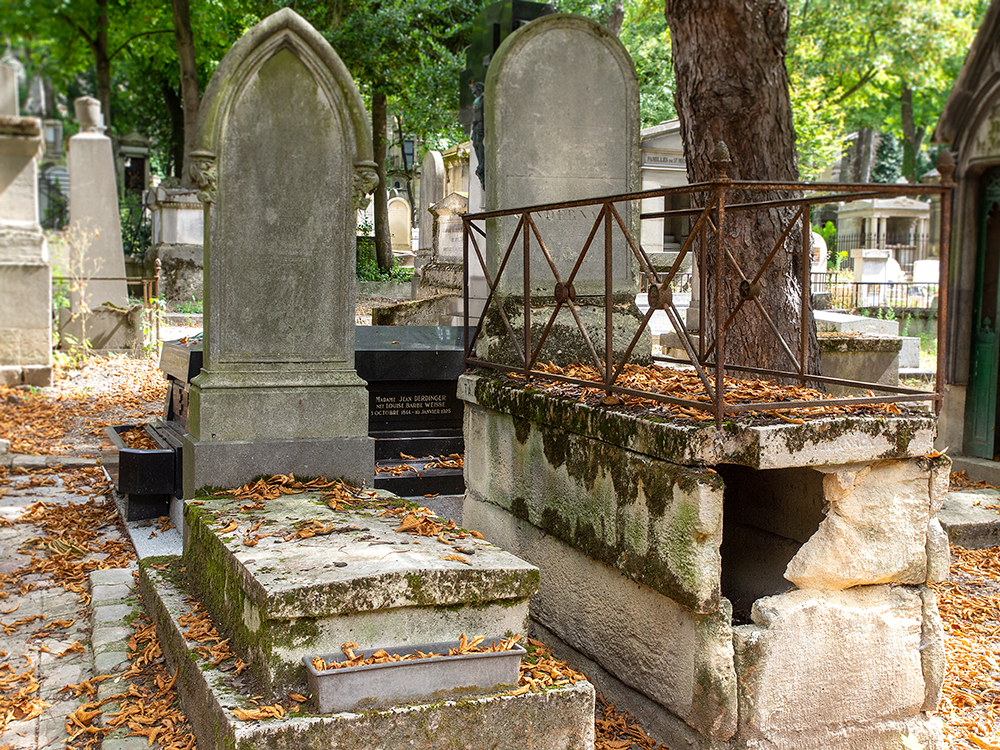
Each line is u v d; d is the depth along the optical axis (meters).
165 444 5.94
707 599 3.02
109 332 12.93
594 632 3.76
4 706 3.46
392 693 2.72
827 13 27.73
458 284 12.87
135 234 23.88
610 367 3.64
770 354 5.72
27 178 10.65
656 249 21.39
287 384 4.50
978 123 6.86
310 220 4.56
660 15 26.19
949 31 28.38
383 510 3.96
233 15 20.69
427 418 6.24
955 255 7.17
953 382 7.28
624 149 5.11
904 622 3.35
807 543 3.25
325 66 4.48
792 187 3.03
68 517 6.13
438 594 2.90
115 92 27.97
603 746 3.28
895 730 3.38
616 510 3.49
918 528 3.31
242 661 3.02
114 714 3.26
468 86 8.66
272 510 3.92
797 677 3.19
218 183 4.36
